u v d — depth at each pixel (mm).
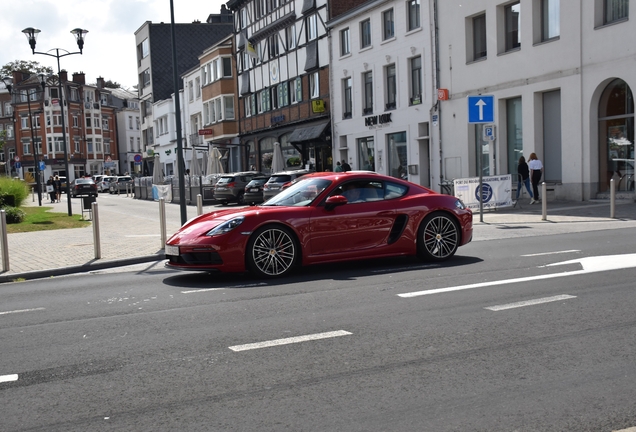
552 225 15367
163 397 4391
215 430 3793
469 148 27141
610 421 3764
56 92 87938
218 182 33969
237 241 8961
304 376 4711
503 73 25016
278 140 44719
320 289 8148
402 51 30969
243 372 4863
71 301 8266
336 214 9406
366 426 3783
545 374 4590
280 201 9820
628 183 20781
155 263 12055
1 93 90125
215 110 52844
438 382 4492
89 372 5027
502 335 5625
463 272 8977
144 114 75875
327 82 37656
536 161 21969
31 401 4418
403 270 9406
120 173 99375
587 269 8719
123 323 6730
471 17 26969
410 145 31016
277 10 42969
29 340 6176
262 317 6684
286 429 3773
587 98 21516
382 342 5535
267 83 45094
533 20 23484
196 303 7637
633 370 4605
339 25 36000
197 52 71375
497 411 3953
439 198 10164
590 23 21234
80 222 22844
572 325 5875
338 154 37094
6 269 11344
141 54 74250
